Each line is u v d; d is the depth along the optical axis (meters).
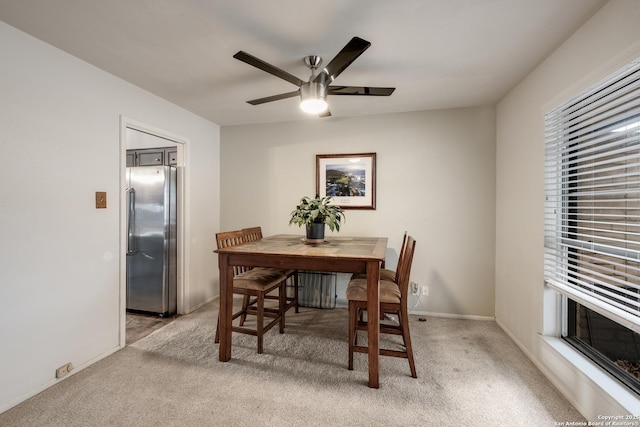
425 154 3.08
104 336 2.17
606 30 1.42
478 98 2.74
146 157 3.73
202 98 2.77
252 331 2.22
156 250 3.02
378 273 1.81
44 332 1.78
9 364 1.61
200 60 2.04
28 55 1.71
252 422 1.50
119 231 2.30
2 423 1.49
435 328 2.72
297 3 1.45
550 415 1.55
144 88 2.53
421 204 3.10
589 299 1.57
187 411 1.58
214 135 3.63
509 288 2.54
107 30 1.68
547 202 1.95
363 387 1.80
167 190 3.03
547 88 1.95
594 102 1.55
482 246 2.94
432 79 2.32
